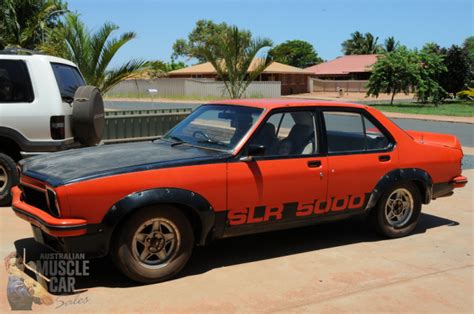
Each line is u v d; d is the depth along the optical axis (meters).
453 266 5.32
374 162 5.81
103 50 13.65
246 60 17.94
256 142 5.09
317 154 5.45
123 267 4.48
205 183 4.72
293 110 5.42
